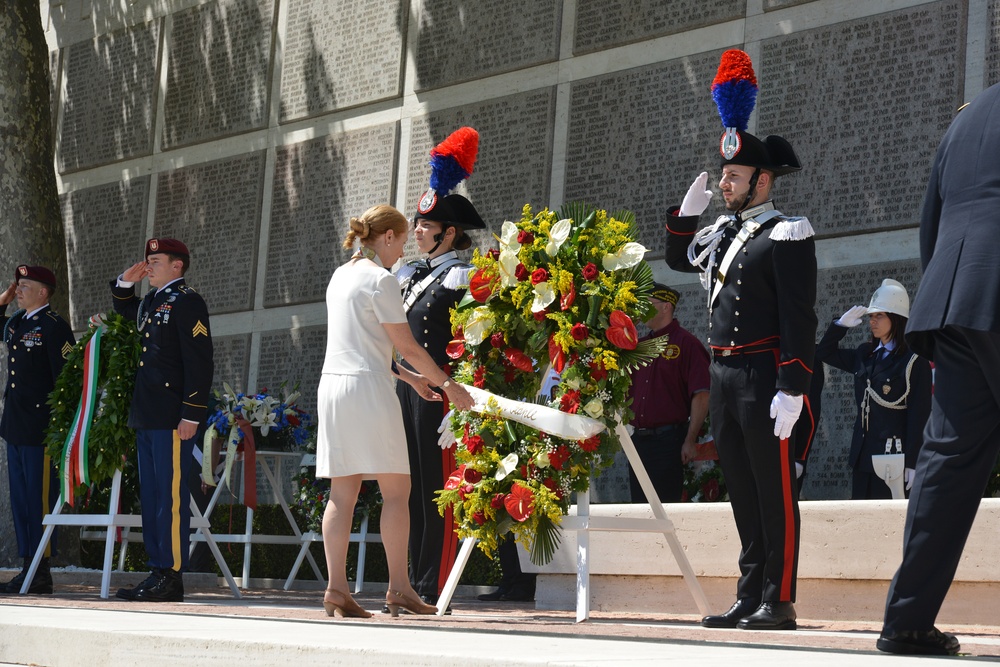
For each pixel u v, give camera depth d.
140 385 7.45
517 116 10.39
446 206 6.91
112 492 7.62
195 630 4.17
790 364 5.04
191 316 7.45
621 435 5.80
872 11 8.51
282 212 12.22
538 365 5.94
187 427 7.32
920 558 3.62
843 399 8.33
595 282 5.75
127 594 7.27
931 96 8.16
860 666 3.06
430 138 11.07
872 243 8.34
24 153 11.45
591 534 6.77
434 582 6.66
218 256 12.69
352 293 5.56
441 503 5.92
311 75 12.20
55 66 14.86
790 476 5.17
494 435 5.84
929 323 3.63
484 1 10.84
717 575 6.29
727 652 3.46
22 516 8.61
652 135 9.52
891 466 6.88
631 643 3.75
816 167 8.61
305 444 10.03
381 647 3.45
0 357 10.59
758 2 9.08
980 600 5.55
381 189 11.39
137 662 3.95
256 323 12.25
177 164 13.31
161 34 13.73
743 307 5.26
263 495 11.51
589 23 10.05
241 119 12.73
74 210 14.23
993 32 7.98
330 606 5.42
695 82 9.34
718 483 8.08
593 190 9.79
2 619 4.71
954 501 3.60
